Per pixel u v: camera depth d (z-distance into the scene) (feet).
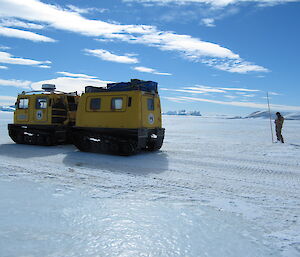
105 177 22.84
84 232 11.84
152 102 37.29
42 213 13.93
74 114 45.80
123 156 34.22
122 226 12.59
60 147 42.70
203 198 17.53
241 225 13.28
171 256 10.07
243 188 20.25
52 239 11.07
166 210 14.99
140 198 17.15
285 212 15.35
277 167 27.99
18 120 47.42
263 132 91.15
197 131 94.27
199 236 11.84
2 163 28.22
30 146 43.52
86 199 16.53
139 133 33.60
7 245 10.43
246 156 34.58
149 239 11.36
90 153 36.40
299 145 45.24
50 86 45.34
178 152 38.09
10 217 13.25
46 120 43.93
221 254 10.35
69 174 23.65
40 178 21.84
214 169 26.81
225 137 66.69
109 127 35.86
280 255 10.40
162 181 21.85
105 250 10.33
